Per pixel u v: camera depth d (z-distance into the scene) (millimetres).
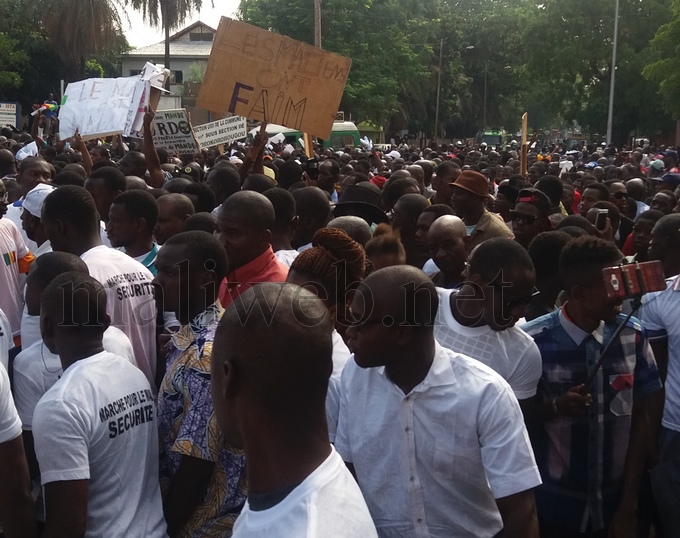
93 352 2588
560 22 42781
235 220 3527
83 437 2342
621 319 3023
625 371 2945
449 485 2270
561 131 87375
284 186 8039
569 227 4320
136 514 2465
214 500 2518
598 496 2922
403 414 2277
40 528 2674
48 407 2336
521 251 2744
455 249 4066
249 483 1550
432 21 48000
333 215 6031
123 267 3539
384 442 2314
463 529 2303
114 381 2510
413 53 43625
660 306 3619
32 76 40281
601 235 5059
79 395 2383
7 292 4676
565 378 2939
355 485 1549
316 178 8570
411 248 5246
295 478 1507
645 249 5504
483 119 63031
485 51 63344
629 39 42344
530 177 13156
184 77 57125
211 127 11344
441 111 58281
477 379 2266
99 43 37406
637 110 44062
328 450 1557
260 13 38188
